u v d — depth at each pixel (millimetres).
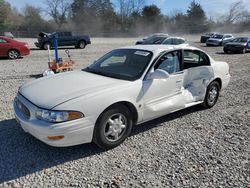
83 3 69250
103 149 3523
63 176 2943
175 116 4891
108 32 62500
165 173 3020
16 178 2887
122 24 72000
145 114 3887
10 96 5977
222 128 4355
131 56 4297
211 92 5301
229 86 7500
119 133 3617
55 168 3096
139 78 3811
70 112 3055
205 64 5113
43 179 2881
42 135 3061
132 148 3607
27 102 3312
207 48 23141
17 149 3502
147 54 4180
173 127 4367
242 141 3861
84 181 2855
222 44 25500
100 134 3369
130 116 3701
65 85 3582
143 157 3369
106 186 2775
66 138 3072
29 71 9531
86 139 3264
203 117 4871
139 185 2795
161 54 4172
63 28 66250
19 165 3135
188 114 5012
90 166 3150
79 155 3398
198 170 3086
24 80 7875
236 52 18719
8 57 13422
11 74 8836
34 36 49719
